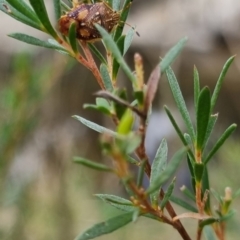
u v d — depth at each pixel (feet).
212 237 0.95
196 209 0.92
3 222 1.72
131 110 0.76
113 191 2.48
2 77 2.79
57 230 1.92
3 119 1.54
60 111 2.66
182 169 2.16
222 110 3.17
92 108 0.76
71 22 0.85
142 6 3.34
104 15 0.85
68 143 2.40
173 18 3.14
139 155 0.77
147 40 3.08
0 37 3.12
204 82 3.14
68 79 2.81
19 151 1.65
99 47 2.38
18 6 0.85
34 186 1.88
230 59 0.82
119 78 2.73
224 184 1.77
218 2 3.09
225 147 1.85
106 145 0.71
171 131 2.67
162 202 0.82
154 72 0.75
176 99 0.84
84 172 2.31
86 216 2.14
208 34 3.06
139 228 2.13
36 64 2.20
